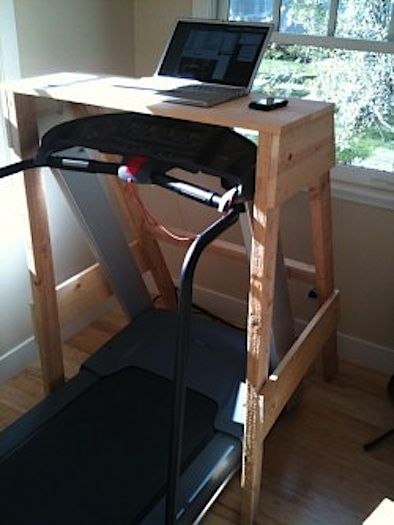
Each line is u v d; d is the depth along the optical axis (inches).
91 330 101.0
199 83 62.2
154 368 80.6
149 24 90.0
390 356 89.7
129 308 89.4
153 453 66.7
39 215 71.1
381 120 78.5
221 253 86.7
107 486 62.4
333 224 86.0
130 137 60.9
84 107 74.5
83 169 61.6
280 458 74.9
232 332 87.7
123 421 71.5
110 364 81.3
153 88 60.2
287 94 84.9
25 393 85.6
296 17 80.6
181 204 99.7
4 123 72.2
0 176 61.4
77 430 69.9
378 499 69.2
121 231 84.3
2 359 86.4
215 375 78.5
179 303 49.3
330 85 80.7
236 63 61.4
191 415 71.8
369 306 88.6
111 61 89.4
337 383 88.8
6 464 64.8
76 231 93.4
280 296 69.8
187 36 66.0
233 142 57.7
